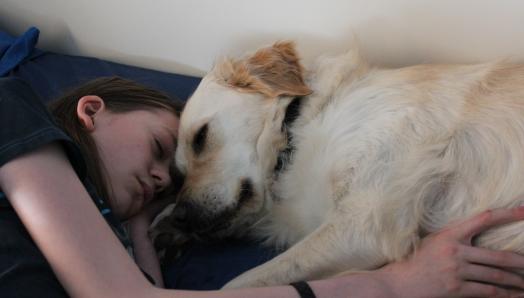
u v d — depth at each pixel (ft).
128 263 3.11
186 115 4.80
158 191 4.72
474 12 4.78
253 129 4.68
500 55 4.91
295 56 4.91
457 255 3.58
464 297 3.59
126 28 6.70
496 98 4.09
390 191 3.88
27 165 3.17
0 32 7.48
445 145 3.99
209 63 6.35
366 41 5.35
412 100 4.15
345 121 4.25
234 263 4.54
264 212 4.74
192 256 4.73
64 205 3.10
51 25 7.40
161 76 6.45
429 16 4.96
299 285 3.21
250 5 5.65
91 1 6.75
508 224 3.74
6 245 3.08
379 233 3.77
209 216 4.59
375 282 3.41
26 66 6.93
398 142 4.01
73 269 2.97
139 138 4.52
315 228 4.42
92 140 4.23
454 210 3.96
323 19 5.38
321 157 4.33
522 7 4.58
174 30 6.33
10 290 2.91
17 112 3.38
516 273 3.76
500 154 3.89
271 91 4.67
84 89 4.99
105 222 3.25
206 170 4.65
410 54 5.26
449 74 4.32
